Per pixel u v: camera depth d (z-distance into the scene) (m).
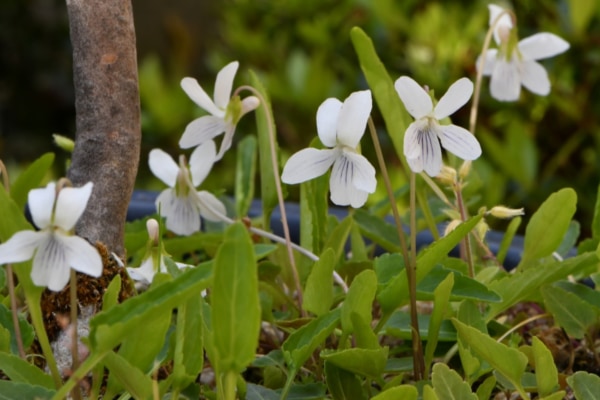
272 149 0.66
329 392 0.64
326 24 1.17
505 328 0.67
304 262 0.71
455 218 0.67
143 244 0.70
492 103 1.05
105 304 0.60
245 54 1.26
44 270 0.57
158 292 0.56
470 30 1.07
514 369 0.60
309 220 0.69
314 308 0.64
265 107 0.66
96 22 0.63
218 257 0.55
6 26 2.03
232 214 0.78
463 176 0.67
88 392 0.61
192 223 0.68
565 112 1.01
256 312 0.56
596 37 0.99
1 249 0.57
